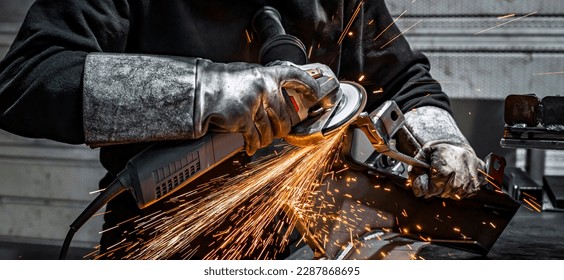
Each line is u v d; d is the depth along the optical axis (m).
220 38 1.70
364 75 2.01
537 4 3.02
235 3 1.69
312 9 1.73
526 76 3.07
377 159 1.83
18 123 1.45
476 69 3.09
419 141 1.84
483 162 1.80
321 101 1.42
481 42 3.06
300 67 1.44
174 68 1.35
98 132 1.34
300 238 1.87
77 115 1.40
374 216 1.67
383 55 2.00
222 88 1.33
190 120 1.31
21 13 3.27
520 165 3.17
